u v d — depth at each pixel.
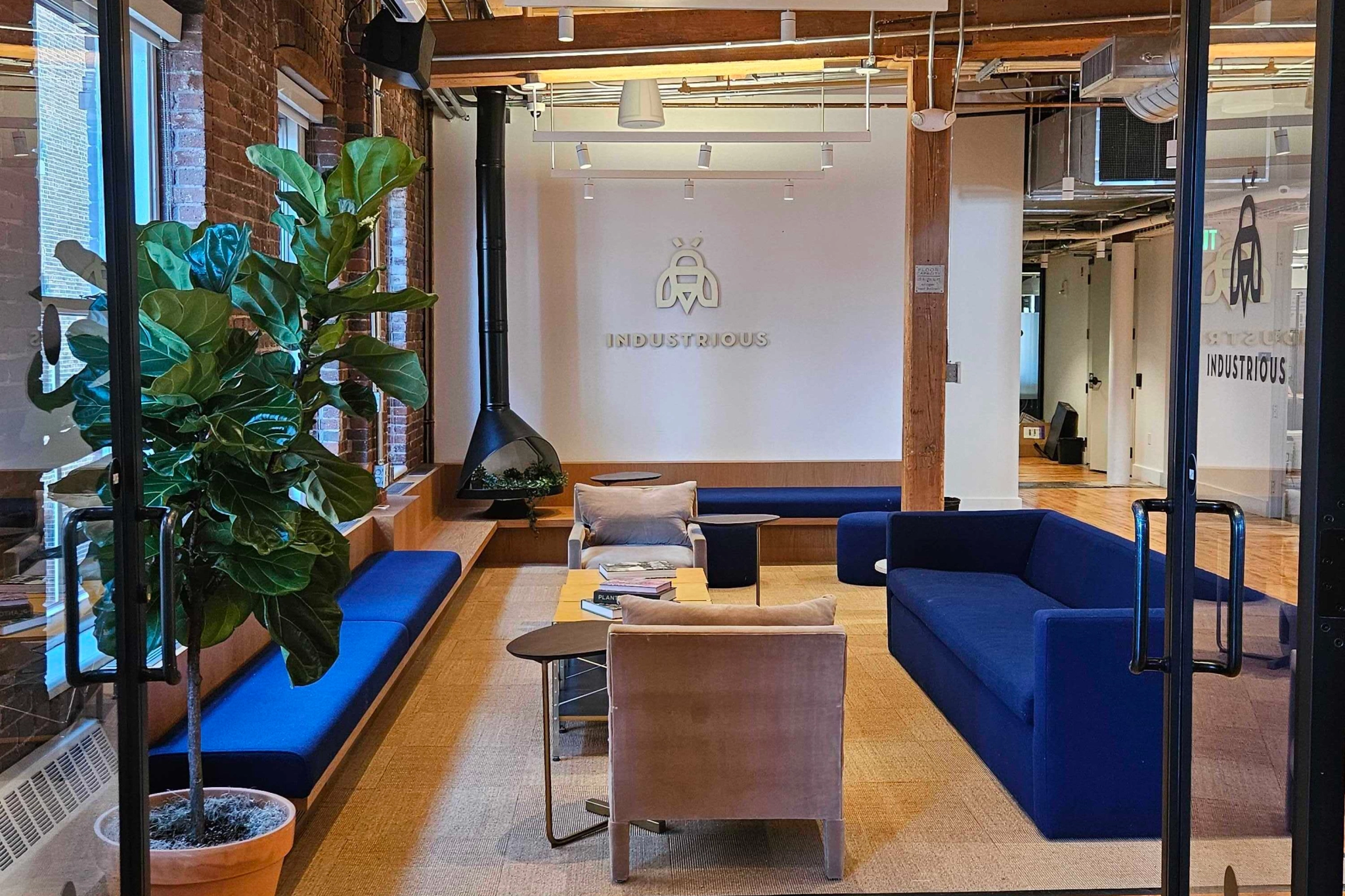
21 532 2.15
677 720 3.67
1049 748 4.04
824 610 3.85
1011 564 6.60
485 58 7.36
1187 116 2.73
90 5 2.41
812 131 9.86
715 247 10.09
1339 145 2.13
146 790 2.60
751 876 3.78
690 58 7.20
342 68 7.32
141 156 4.82
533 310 10.09
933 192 7.48
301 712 3.96
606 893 3.67
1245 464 2.47
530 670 6.30
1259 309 2.40
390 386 3.46
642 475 9.27
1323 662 2.20
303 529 3.30
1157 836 4.07
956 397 10.86
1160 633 3.99
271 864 3.20
